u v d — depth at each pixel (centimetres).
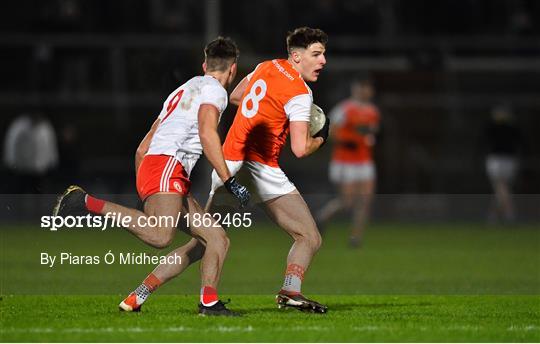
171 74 8994
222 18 11056
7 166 9169
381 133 9619
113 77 9800
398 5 11369
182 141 3272
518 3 11600
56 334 2919
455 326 3153
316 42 3434
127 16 10994
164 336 2884
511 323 3247
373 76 10038
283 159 9519
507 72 10294
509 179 9031
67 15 10819
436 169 9844
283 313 3478
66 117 9638
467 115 10000
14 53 10056
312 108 3497
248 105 3428
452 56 10662
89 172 9450
